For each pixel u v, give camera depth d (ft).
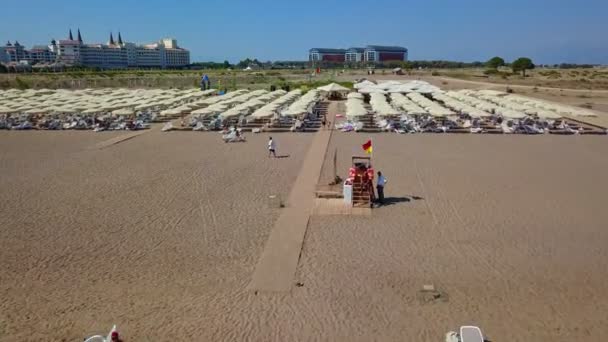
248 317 36.19
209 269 44.01
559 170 78.07
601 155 89.35
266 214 58.29
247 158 89.51
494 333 34.04
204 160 88.12
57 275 43.21
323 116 145.79
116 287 40.93
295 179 74.02
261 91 202.90
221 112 136.26
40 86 301.22
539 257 46.03
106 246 49.42
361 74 442.91
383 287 40.40
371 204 61.11
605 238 50.29
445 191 66.85
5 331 34.73
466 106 139.44
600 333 34.09
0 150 98.58
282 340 33.32
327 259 45.78
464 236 51.11
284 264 44.78
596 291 39.81
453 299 38.55
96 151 97.19
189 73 437.17
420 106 147.33
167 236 51.88
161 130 124.47
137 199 64.75
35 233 53.01
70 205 62.44
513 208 59.77
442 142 103.91
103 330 34.73
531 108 128.98
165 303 38.27
